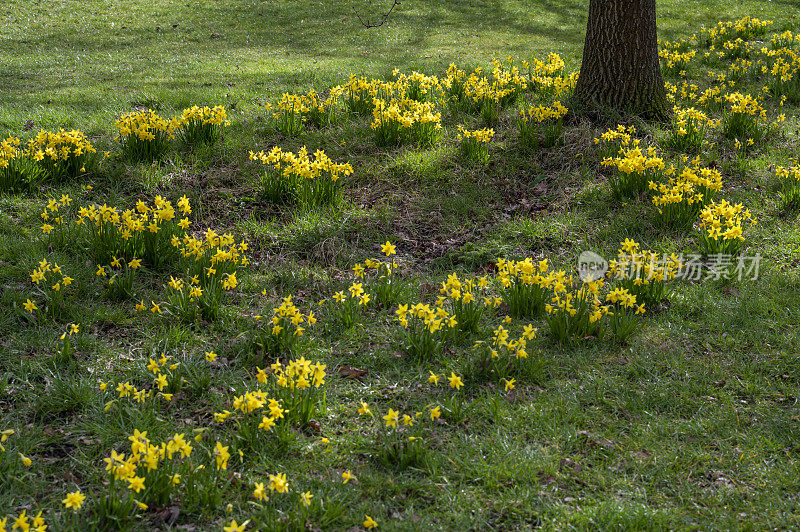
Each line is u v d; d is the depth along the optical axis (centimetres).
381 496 345
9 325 471
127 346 466
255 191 697
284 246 619
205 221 653
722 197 691
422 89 928
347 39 1519
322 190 677
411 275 585
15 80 1135
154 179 709
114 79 1148
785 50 1166
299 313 487
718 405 418
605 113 840
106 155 741
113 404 397
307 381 384
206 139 793
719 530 325
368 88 912
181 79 1137
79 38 1520
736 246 585
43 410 400
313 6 1845
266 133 852
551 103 902
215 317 497
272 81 1124
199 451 364
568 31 1596
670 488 354
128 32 1583
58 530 305
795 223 646
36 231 598
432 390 431
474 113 905
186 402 413
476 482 356
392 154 793
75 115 909
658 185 668
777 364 455
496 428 393
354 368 452
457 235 655
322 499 333
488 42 1484
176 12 1781
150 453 313
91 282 531
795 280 556
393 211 684
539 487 351
